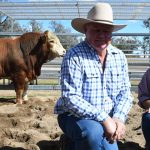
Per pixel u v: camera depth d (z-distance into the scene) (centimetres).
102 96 257
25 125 428
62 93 252
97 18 249
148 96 300
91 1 833
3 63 643
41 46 650
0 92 849
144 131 300
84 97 254
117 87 264
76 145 256
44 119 457
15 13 953
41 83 970
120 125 247
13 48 645
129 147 341
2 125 428
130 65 835
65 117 262
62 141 284
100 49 256
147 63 830
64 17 1022
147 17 1023
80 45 259
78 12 946
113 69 262
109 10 252
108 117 246
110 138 246
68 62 254
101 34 253
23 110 536
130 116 486
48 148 344
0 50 643
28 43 648
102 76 258
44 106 578
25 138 371
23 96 662
